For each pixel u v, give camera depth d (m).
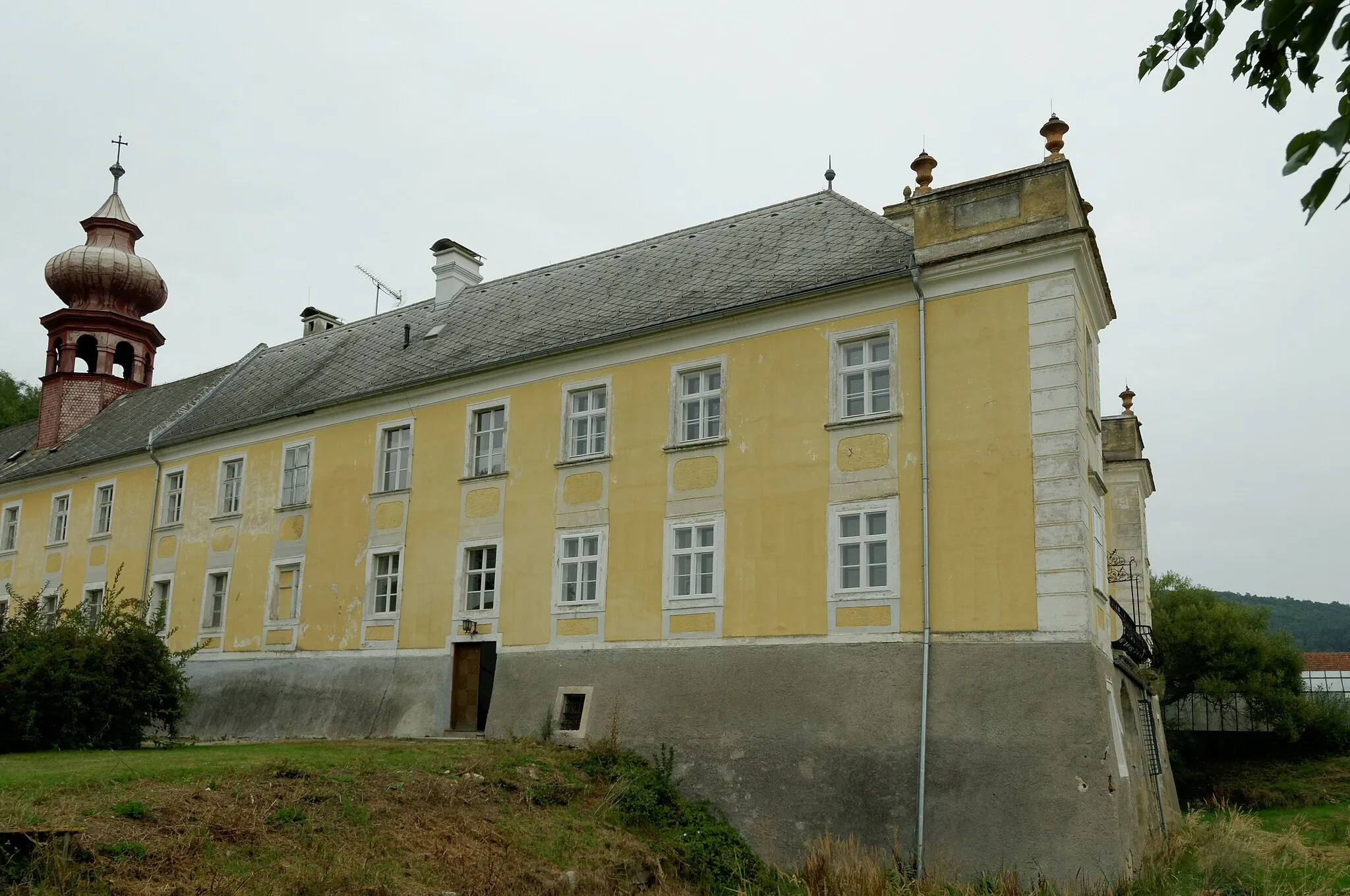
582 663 20.72
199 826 12.08
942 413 17.88
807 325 19.64
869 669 17.53
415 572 23.98
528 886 13.58
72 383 39.09
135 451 31.53
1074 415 16.72
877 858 16.48
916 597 17.47
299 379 30.34
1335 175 4.56
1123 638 18.75
